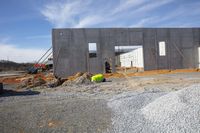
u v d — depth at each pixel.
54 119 7.75
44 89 17.03
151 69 28.88
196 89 7.73
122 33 28.14
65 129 6.61
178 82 17.28
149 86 15.67
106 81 20.81
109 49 27.88
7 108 10.20
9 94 15.09
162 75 24.56
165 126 5.99
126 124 6.65
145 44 28.72
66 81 19.97
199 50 29.78
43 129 6.75
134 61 43.38
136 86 16.08
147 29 28.77
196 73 25.48
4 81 24.98
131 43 28.36
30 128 6.92
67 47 26.98
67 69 26.98
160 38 29.11
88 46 27.45
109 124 6.83
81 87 17.03
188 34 29.84
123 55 52.84
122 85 17.16
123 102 9.46
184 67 29.70
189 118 6.07
